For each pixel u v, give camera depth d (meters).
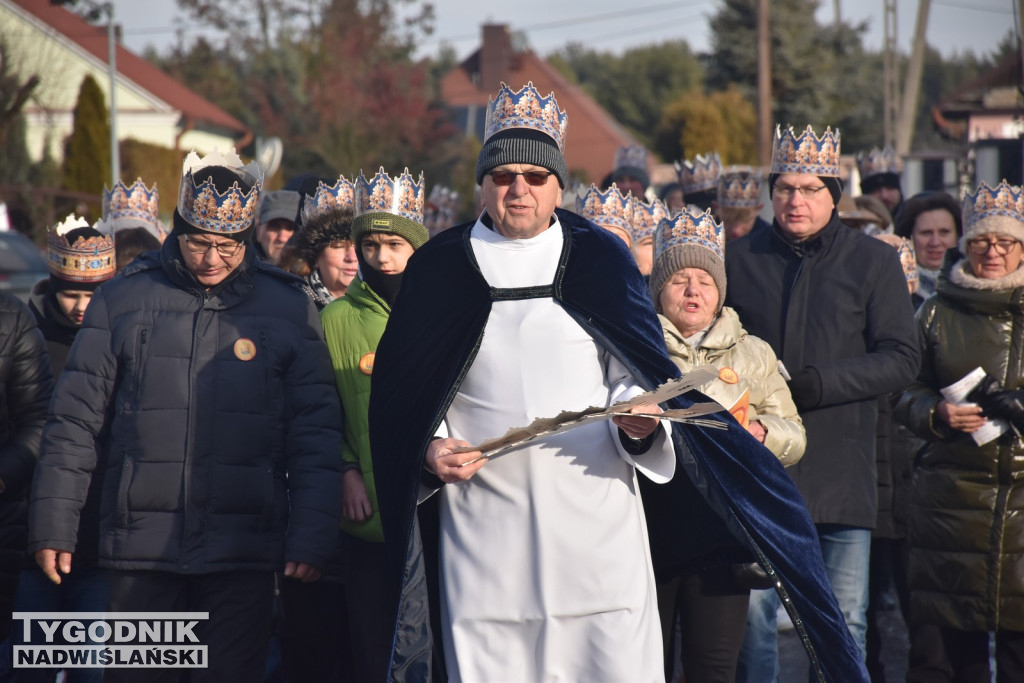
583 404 8.45
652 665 8.48
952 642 11.54
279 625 12.07
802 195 11.52
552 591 8.35
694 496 9.48
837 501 11.19
